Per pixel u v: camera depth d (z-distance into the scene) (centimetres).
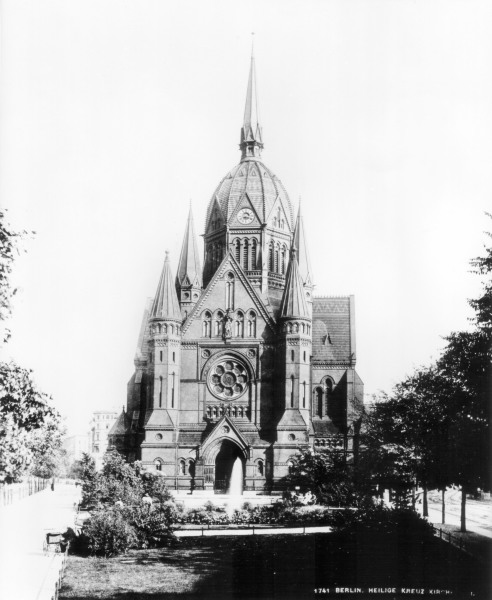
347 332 11750
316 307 12162
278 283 11819
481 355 4028
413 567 3841
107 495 6247
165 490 6919
